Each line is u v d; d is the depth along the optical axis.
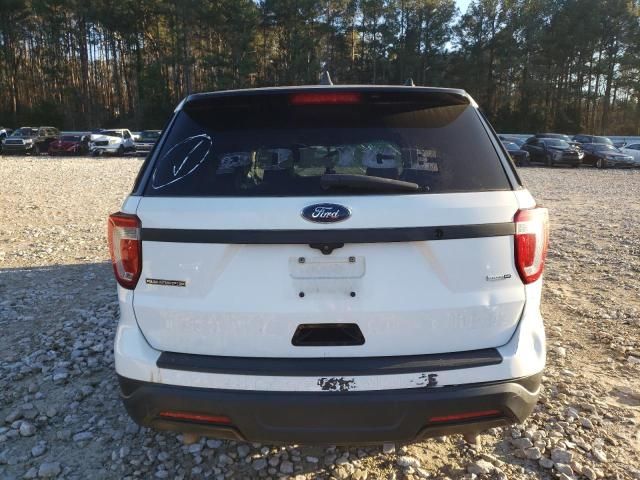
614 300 5.54
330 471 2.81
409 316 2.23
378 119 2.53
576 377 3.82
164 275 2.27
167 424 2.32
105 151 36.25
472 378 2.23
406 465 2.83
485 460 2.88
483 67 73.31
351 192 2.23
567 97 73.19
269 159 2.40
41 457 2.96
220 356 2.28
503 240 2.27
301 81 69.25
